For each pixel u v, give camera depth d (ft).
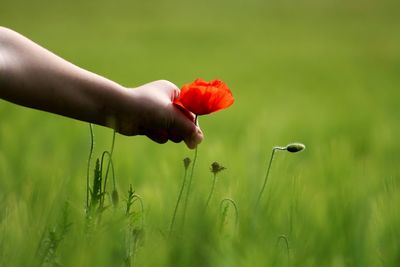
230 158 6.22
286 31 53.42
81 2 77.51
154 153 7.73
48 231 3.56
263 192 4.32
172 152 6.61
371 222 4.06
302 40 46.19
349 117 13.78
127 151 7.00
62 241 3.47
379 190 4.86
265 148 7.83
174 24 58.29
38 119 10.52
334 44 42.96
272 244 3.61
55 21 56.13
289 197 4.27
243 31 53.06
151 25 56.65
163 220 4.00
